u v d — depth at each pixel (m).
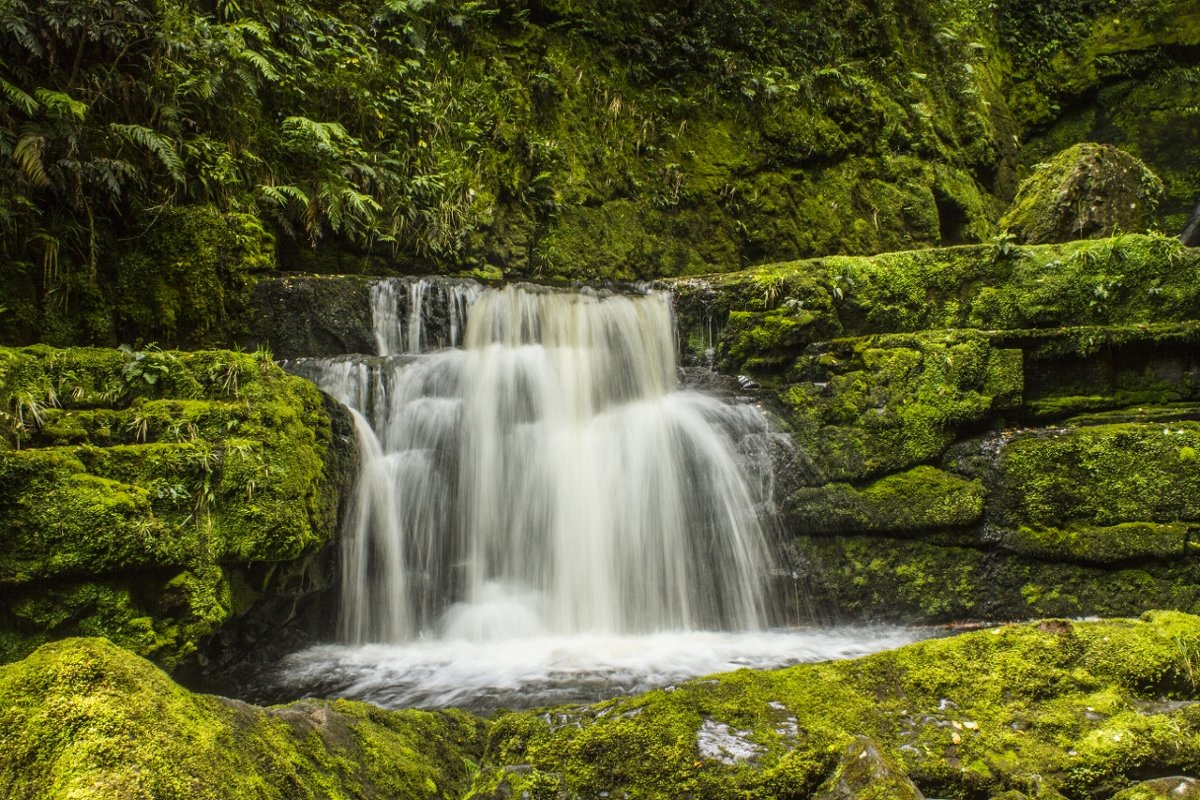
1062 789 2.91
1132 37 15.64
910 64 14.13
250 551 4.48
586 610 6.16
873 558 6.54
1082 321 7.12
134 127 6.38
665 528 6.42
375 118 8.87
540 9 11.00
